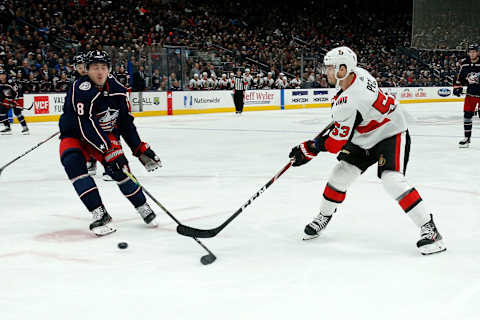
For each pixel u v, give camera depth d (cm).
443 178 571
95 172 623
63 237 357
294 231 368
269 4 2767
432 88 2466
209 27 2462
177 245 336
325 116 1712
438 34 2523
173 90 1845
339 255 311
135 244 339
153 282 268
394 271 281
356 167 331
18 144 980
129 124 377
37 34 1825
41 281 271
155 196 493
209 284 264
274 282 266
